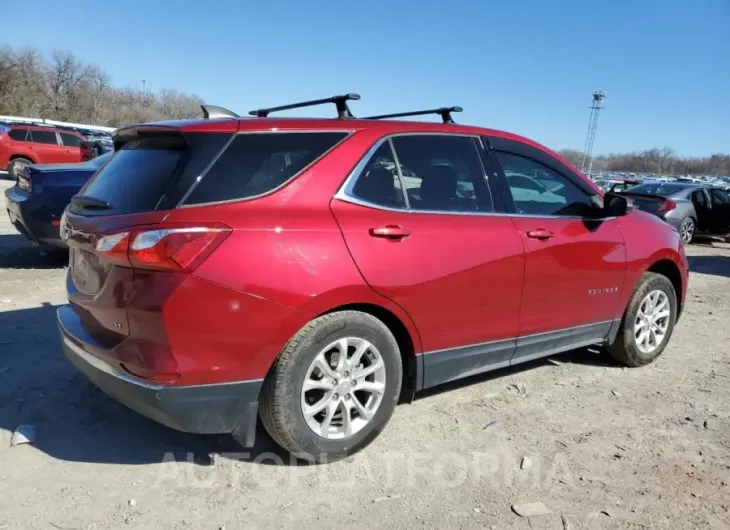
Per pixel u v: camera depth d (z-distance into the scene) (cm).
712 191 1554
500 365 412
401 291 341
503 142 422
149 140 341
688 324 668
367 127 357
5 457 330
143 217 292
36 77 7875
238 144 314
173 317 281
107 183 341
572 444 370
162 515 287
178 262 279
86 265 325
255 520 286
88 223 318
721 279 988
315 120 345
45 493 300
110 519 282
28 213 715
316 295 309
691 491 324
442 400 427
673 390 465
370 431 345
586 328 460
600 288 457
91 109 8250
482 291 380
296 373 311
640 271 488
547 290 419
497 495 314
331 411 328
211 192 299
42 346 493
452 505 304
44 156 2048
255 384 304
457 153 393
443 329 367
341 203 331
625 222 482
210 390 294
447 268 360
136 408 302
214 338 289
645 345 511
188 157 304
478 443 366
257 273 295
